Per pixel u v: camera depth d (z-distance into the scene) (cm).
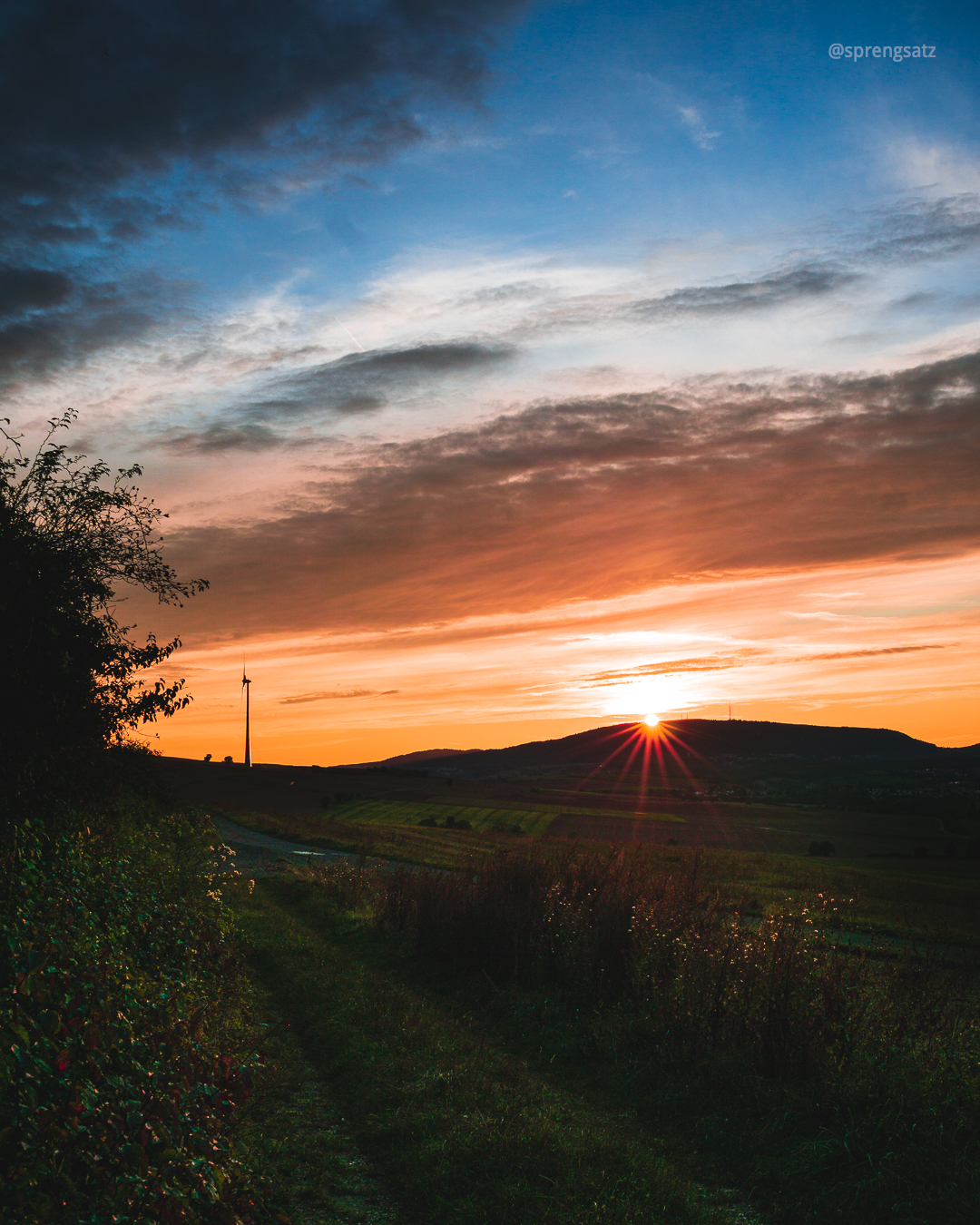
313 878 2166
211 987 859
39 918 617
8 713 778
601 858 1336
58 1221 342
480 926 1173
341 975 1151
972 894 2555
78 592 852
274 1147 599
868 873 3234
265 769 11156
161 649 949
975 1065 649
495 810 8112
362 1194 552
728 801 11044
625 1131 668
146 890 938
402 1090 723
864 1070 675
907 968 810
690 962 891
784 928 897
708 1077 742
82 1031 454
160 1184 383
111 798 1015
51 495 848
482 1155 584
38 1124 365
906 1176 551
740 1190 570
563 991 1026
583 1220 499
